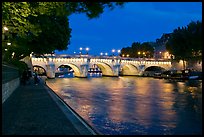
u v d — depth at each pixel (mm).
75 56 132500
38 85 51594
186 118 20438
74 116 17562
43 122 14812
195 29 86688
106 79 110125
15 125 13852
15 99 27047
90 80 100438
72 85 67562
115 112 23297
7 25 24297
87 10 13258
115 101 32125
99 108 25719
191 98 35656
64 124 14383
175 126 17516
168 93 43500
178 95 40031
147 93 43781
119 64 146625
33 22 35844
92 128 14586
